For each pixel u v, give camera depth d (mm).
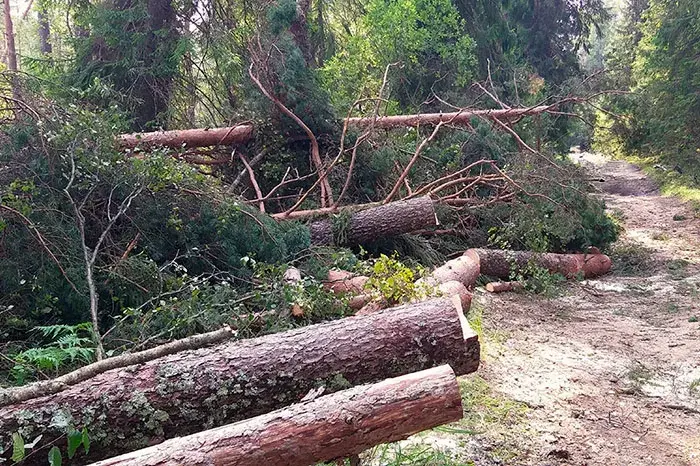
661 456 3291
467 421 3439
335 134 7879
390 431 2391
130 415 2502
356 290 4789
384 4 12023
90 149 4965
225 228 5160
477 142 8359
